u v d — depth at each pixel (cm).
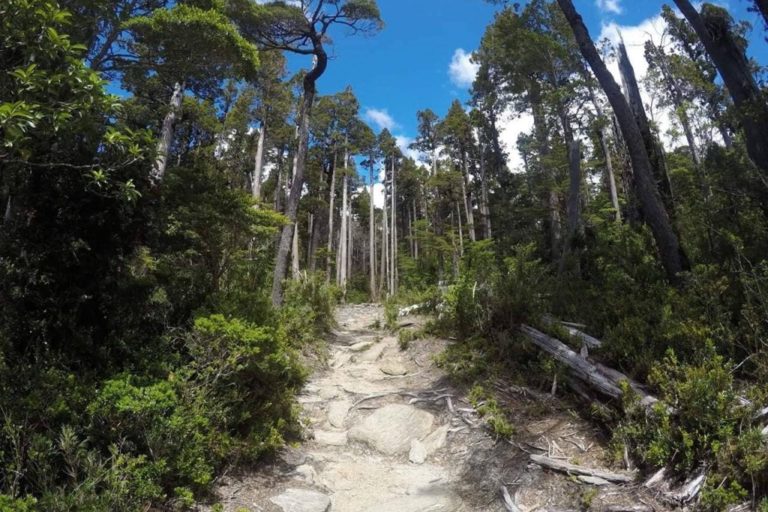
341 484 443
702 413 344
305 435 539
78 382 362
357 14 1334
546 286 713
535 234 1555
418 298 1207
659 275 677
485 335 701
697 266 580
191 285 588
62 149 411
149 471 339
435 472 462
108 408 345
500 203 2361
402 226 5384
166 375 417
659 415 370
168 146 1342
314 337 920
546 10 1681
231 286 682
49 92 331
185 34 737
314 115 2898
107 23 695
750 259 541
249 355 453
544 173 2125
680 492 326
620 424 412
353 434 546
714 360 381
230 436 441
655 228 693
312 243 3466
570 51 1722
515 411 514
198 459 378
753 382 409
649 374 420
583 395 492
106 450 347
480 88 2430
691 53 1560
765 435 325
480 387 578
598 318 605
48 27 327
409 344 861
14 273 390
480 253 928
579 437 444
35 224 413
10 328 381
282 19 1293
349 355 881
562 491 371
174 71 816
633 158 738
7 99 340
